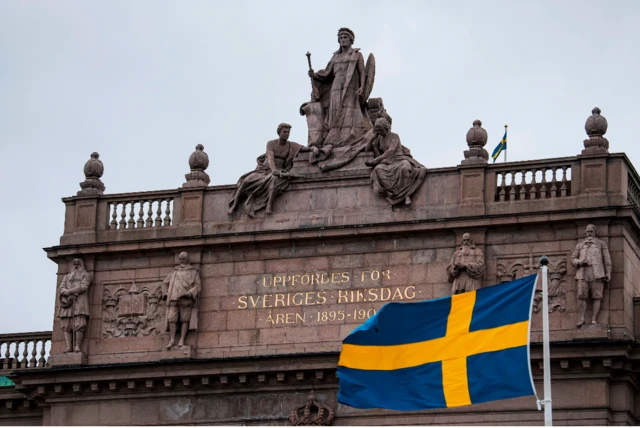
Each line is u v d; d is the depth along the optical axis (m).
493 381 57.59
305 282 74.56
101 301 76.75
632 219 71.50
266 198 75.62
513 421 70.50
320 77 77.12
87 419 75.31
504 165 73.25
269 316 74.56
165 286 75.50
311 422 72.50
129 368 74.44
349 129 75.94
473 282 72.19
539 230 72.38
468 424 70.94
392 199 74.12
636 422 71.25
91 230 77.31
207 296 75.44
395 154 74.62
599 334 70.19
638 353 69.94
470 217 72.69
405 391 58.53
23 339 80.19
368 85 76.56
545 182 72.62
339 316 73.81
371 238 74.19
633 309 71.94
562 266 71.81
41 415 78.62
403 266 73.62
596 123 72.56
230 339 74.69
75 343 76.19
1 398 78.75
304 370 72.56
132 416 74.81
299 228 74.69
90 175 78.44
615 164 72.06
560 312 71.31
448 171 73.88
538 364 70.25
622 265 71.12
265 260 75.25
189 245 75.88
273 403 73.38
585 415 69.75
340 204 74.88
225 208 76.12
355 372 59.03
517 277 72.06
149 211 77.06
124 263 76.94
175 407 74.44
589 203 71.75
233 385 73.75
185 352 74.56
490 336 57.97
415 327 59.03
